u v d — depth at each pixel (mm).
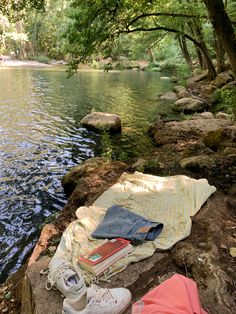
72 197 4859
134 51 23688
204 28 16297
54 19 37156
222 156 5656
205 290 2445
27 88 17609
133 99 15156
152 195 4074
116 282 2605
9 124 10078
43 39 39250
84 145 8289
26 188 5902
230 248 2951
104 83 20938
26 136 8922
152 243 3033
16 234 4582
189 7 9453
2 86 17984
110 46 8094
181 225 3357
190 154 6195
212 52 20359
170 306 2016
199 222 3404
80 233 3227
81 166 5930
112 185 4699
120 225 3236
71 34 7250
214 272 2580
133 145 8250
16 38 35469
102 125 9258
